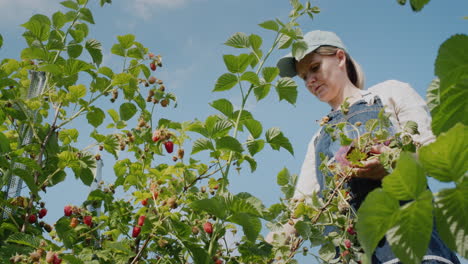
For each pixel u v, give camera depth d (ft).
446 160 1.37
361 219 1.40
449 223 1.41
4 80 8.14
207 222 7.01
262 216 6.23
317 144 9.86
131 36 9.43
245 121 7.62
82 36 9.27
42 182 8.29
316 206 8.29
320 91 10.18
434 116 1.59
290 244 8.34
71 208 8.23
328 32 10.28
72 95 8.65
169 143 8.49
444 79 1.55
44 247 6.98
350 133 8.72
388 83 9.03
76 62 8.49
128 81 8.97
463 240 1.38
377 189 1.40
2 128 8.98
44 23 9.14
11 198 7.97
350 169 7.88
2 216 7.84
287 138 7.65
